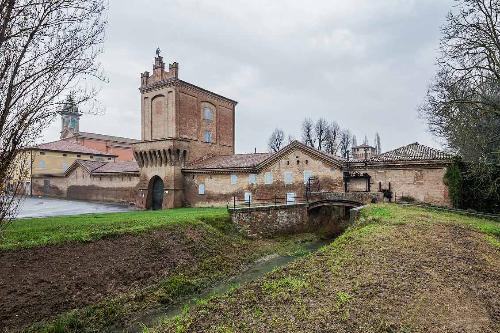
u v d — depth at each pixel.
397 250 12.46
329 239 27.86
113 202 48.75
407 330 6.98
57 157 60.69
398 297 8.52
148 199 43.25
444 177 28.88
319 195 31.34
